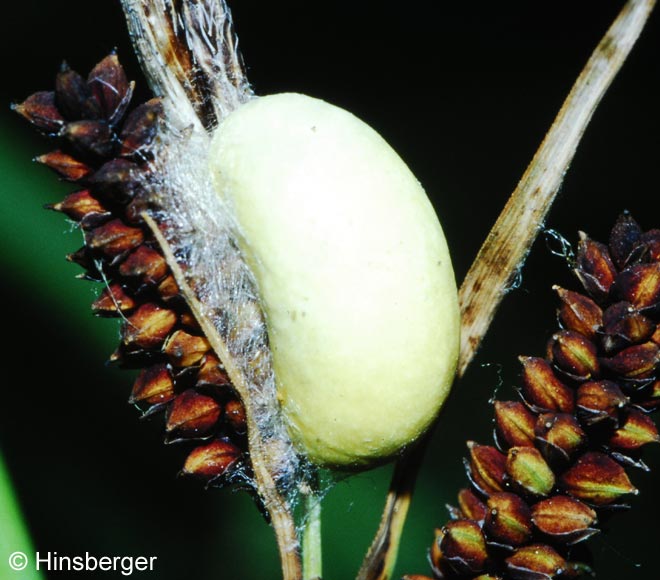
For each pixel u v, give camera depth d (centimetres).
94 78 10
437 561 10
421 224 10
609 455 10
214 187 10
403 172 10
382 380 10
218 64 10
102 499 12
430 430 10
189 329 10
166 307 10
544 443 10
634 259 10
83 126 9
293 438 10
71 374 12
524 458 10
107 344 12
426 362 10
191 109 10
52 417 12
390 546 10
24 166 12
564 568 10
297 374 10
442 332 10
